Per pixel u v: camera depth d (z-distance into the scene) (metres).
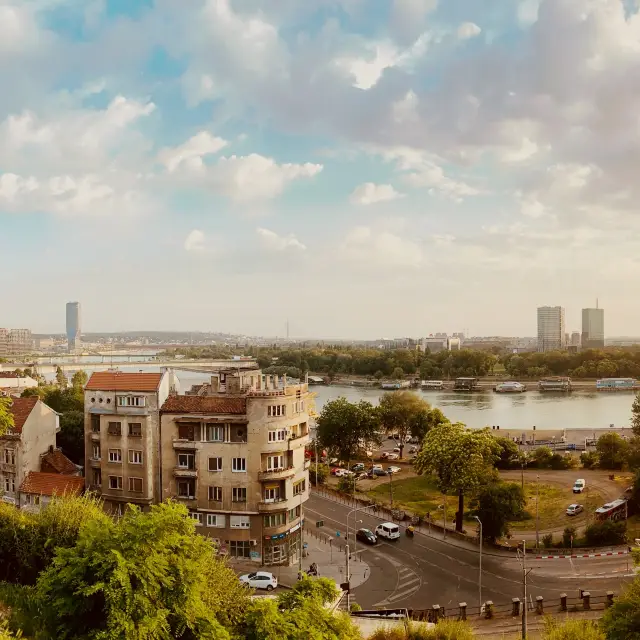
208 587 48.72
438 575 89.19
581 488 135.25
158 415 96.25
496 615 74.38
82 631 42.66
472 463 104.88
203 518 93.75
